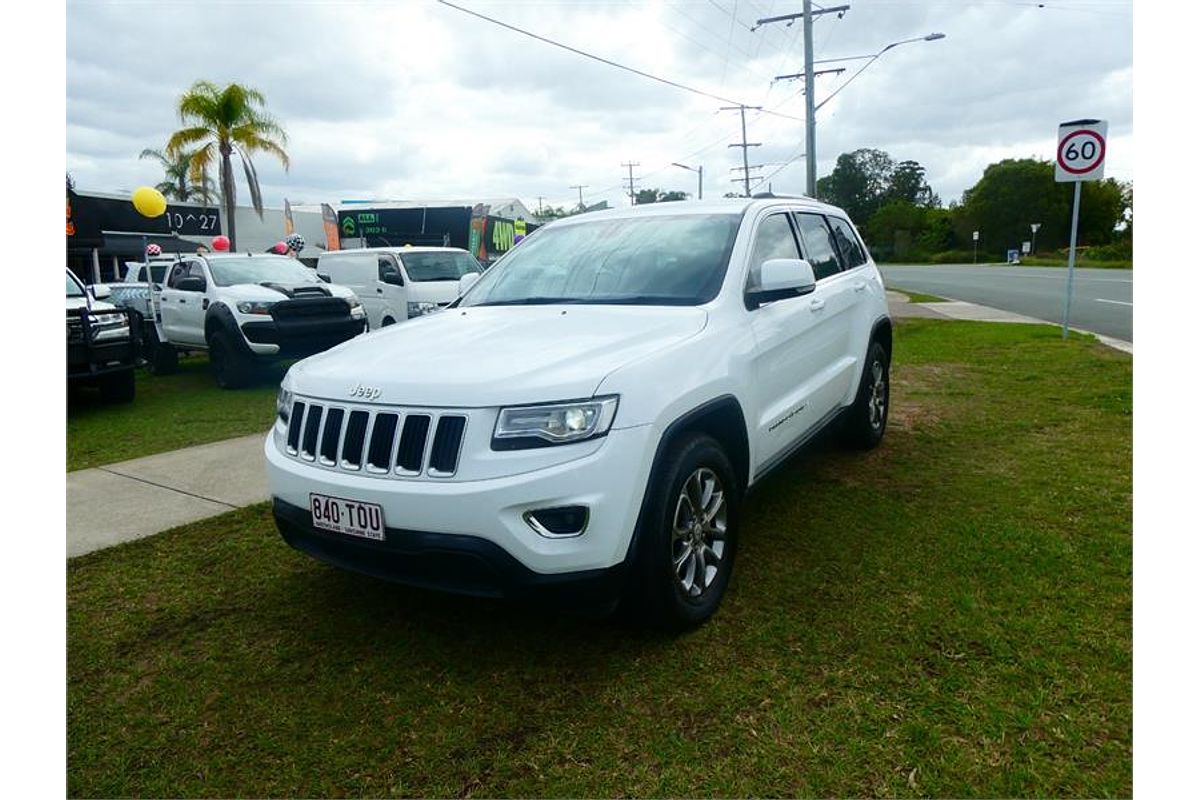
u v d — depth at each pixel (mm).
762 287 3723
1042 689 2756
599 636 3271
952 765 2416
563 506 2740
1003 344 11406
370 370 3146
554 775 2467
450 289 13367
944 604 3385
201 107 25016
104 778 2539
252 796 2449
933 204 123000
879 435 5906
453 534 2760
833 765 2443
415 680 3020
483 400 2797
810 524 4367
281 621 3527
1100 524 4215
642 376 2971
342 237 23891
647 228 4312
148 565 4188
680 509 3189
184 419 8336
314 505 3066
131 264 19438
